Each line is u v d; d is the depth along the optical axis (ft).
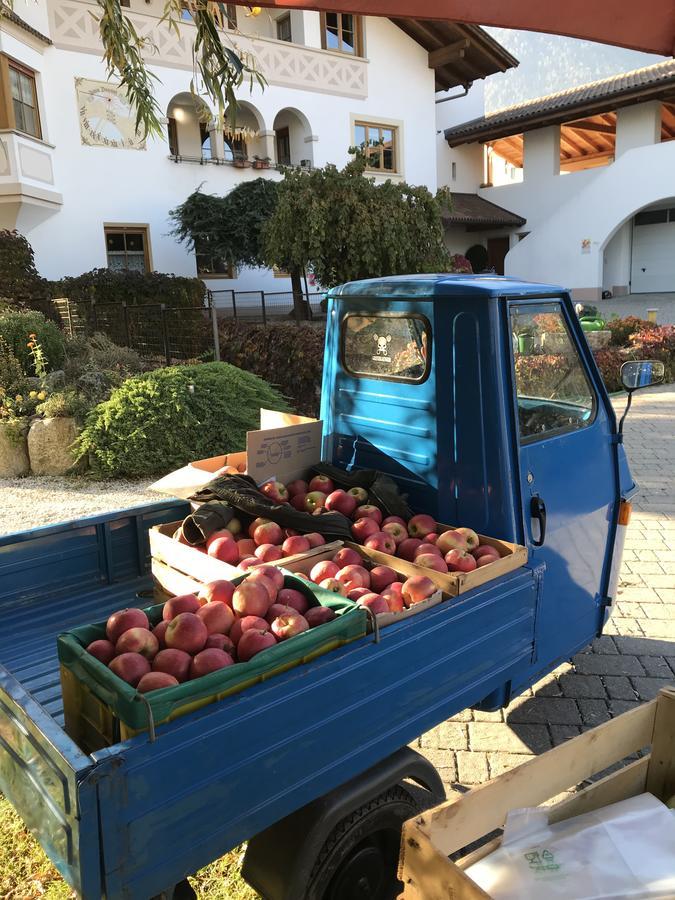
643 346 48.75
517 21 10.28
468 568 8.91
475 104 108.99
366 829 7.11
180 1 12.86
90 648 6.76
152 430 27.09
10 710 6.21
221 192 66.95
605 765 6.89
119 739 6.10
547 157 97.96
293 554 9.38
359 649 6.86
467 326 9.61
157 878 5.49
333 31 73.20
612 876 5.39
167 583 9.83
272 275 71.31
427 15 9.98
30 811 6.00
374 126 77.41
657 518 22.50
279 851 6.69
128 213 62.13
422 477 10.67
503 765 11.30
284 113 73.82
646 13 10.71
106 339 41.83
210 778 5.71
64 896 8.64
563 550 10.57
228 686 5.98
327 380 12.33
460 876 4.89
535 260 97.66
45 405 28.60
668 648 14.71
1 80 50.93
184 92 63.26
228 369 29.89
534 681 10.11
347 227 45.88
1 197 52.90
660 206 97.55
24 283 52.19
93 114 59.06
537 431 10.21
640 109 87.51
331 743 6.65
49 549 10.53
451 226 101.14
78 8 56.80
